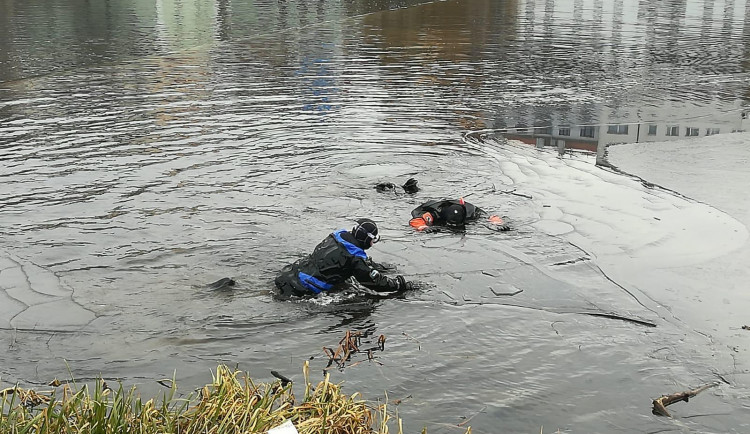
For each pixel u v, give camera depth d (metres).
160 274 6.18
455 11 29.03
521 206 7.91
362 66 16.77
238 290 5.90
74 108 12.45
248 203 7.89
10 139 10.46
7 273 6.16
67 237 6.93
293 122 11.61
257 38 21.03
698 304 5.79
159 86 14.35
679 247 6.85
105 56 17.67
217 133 10.89
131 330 5.28
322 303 5.71
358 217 7.51
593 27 24.75
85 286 5.95
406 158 9.71
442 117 12.11
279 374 4.71
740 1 34.38
